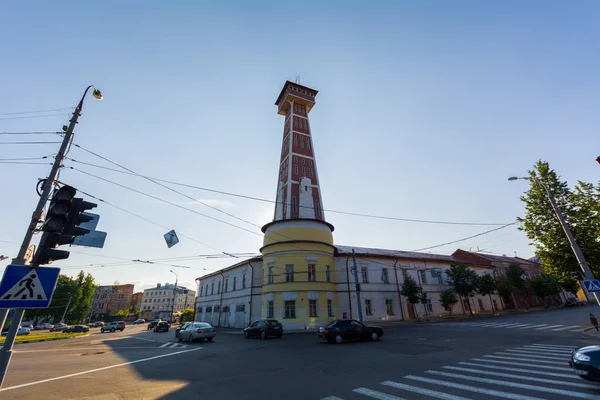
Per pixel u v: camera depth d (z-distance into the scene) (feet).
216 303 148.87
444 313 131.23
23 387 27.40
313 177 131.23
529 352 36.78
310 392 22.81
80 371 34.99
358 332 55.83
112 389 26.07
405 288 119.03
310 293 94.89
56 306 236.63
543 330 61.67
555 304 187.01
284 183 130.62
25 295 17.81
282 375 29.30
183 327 76.74
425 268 135.64
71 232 20.35
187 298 428.97
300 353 44.04
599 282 44.78
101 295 358.64
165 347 59.72
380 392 22.04
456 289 128.26
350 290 110.83
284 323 90.84
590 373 20.68
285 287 95.30
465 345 45.03
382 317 113.39
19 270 18.15
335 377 27.48
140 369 35.32
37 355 52.08
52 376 32.19
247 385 25.80
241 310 122.21
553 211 61.26
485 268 163.32
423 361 33.63
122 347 62.64
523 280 161.68
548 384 22.52
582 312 105.19
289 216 117.60
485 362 31.63
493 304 155.22
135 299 414.00
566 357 32.58
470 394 20.81
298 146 136.87
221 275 150.51
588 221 57.00
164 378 29.91
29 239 20.92
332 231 115.14
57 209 19.98
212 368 34.42
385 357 37.32
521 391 21.06
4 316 17.54
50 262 19.84
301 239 101.19
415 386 23.31
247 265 123.95
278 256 100.27
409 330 75.51
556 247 60.44
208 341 69.82
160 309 393.50
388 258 125.80
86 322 304.71
